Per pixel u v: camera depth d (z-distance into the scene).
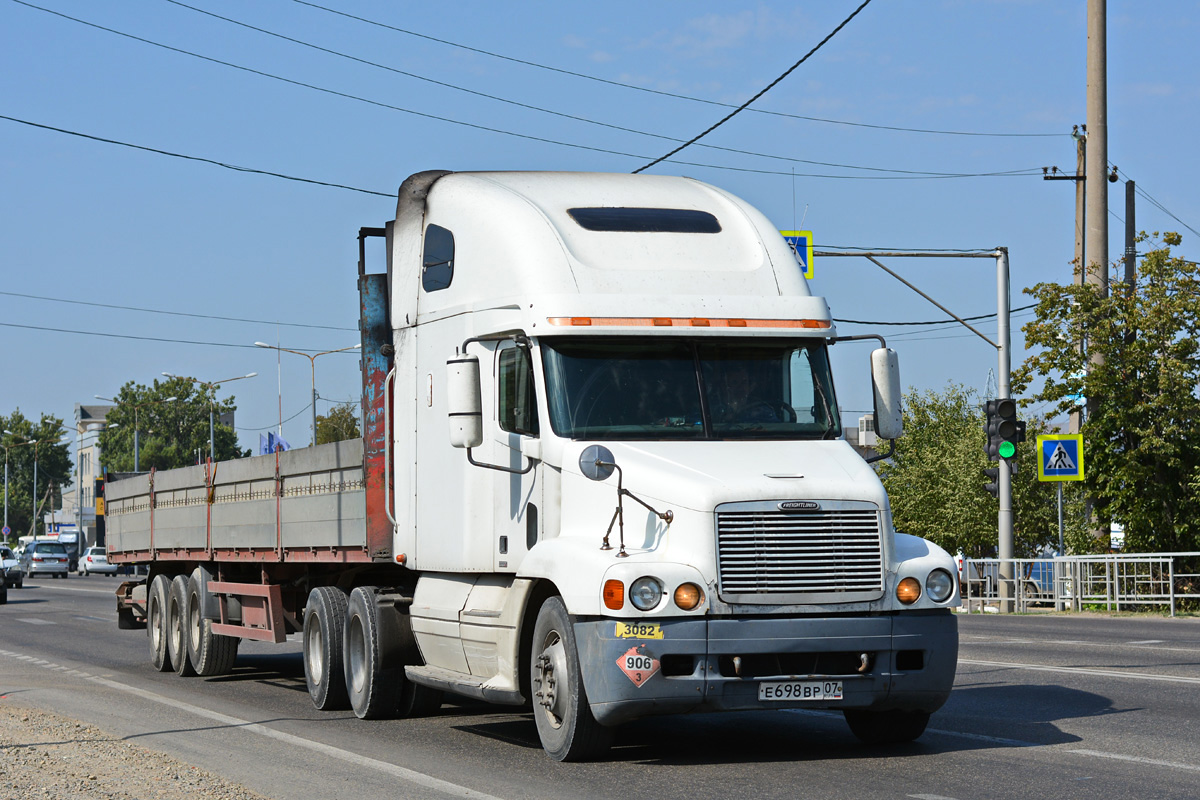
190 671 17.12
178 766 9.45
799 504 8.91
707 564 8.75
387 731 11.49
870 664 8.99
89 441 138.25
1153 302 26.75
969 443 40.16
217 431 118.31
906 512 41.47
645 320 9.82
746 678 8.77
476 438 9.94
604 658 8.75
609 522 9.23
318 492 13.48
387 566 12.80
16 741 10.74
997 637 19.84
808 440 9.79
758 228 10.72
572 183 11.14
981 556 42.16
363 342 12.70
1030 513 39.91
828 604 8.91
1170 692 12.73
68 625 28.52
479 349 10.73
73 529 109.31
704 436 9.66
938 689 9.12
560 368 9.78
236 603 16.20
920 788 8.19
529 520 10.01
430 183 12.15
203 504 16.88
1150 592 25.69
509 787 8.52
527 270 10.11
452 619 10.91
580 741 9.20
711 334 9.90
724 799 7.97
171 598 17.81
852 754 9.58
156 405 116.12
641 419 9.66
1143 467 26.58
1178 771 8.62
